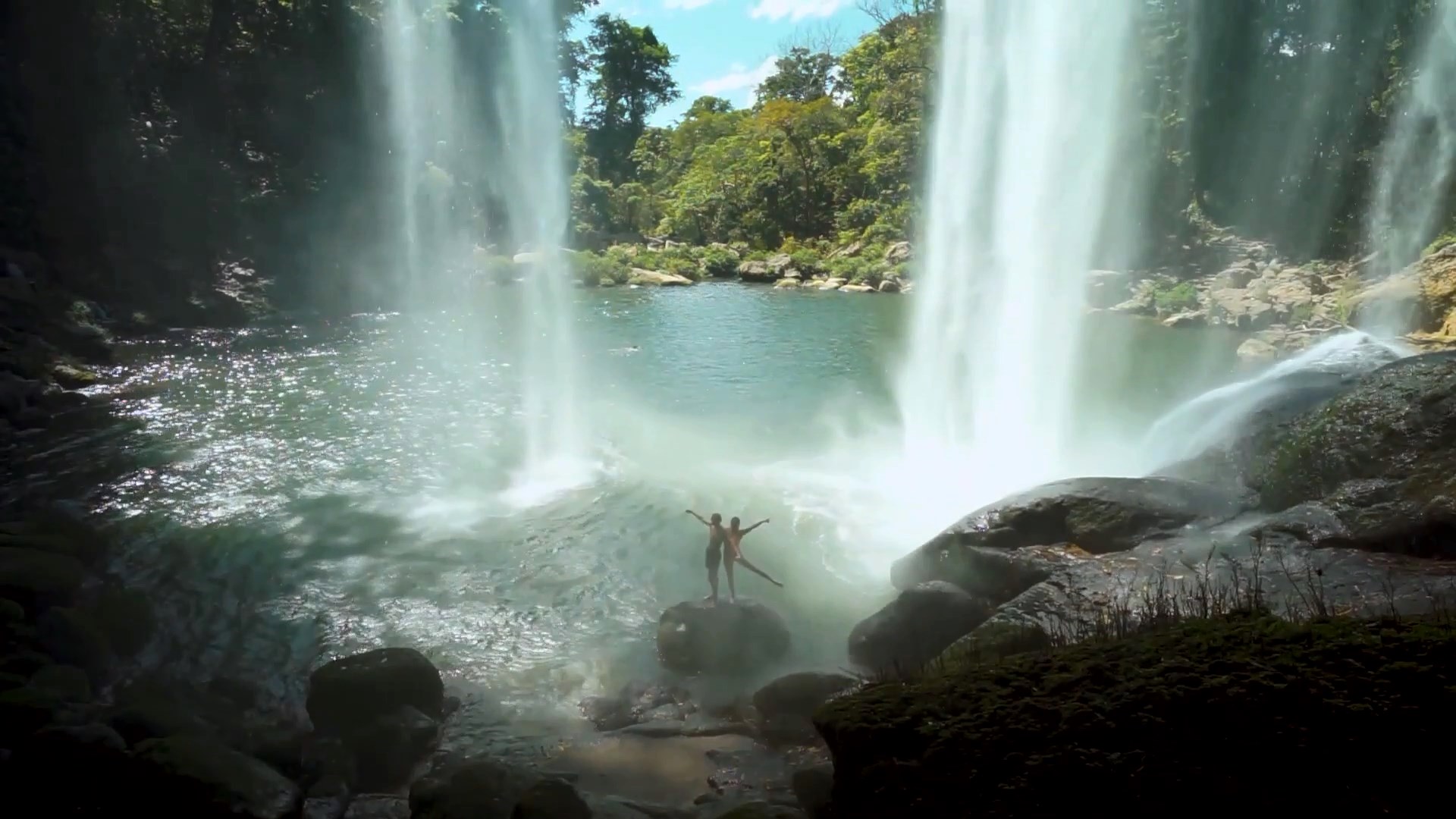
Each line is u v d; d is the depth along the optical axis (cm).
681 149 10150
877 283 5275
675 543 1412
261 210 4012
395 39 4762
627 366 2877
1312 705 422
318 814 744
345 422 2133
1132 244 4359
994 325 2442
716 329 3662
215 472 1748
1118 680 468
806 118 7138
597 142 9531
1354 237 4253
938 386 2362
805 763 802
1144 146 4222
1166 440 1525
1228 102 4538
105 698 970
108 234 3481
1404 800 393
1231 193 4597
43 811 710
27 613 1096
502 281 4962
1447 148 4119
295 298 3894
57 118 3481
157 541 1405
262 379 2594
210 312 3456
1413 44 4219
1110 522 1066
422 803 728
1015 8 2462
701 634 1030
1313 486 1057
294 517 1514
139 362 2756
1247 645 470
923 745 478
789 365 2877
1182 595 854
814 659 1045
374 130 4622
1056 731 453
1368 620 479
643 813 729
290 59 4356
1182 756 425
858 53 7275
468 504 1591
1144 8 4275
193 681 1012
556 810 679
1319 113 4478
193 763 713
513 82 5925
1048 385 2219
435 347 3175
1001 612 912
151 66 3950
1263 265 4134
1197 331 3459
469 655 1069
